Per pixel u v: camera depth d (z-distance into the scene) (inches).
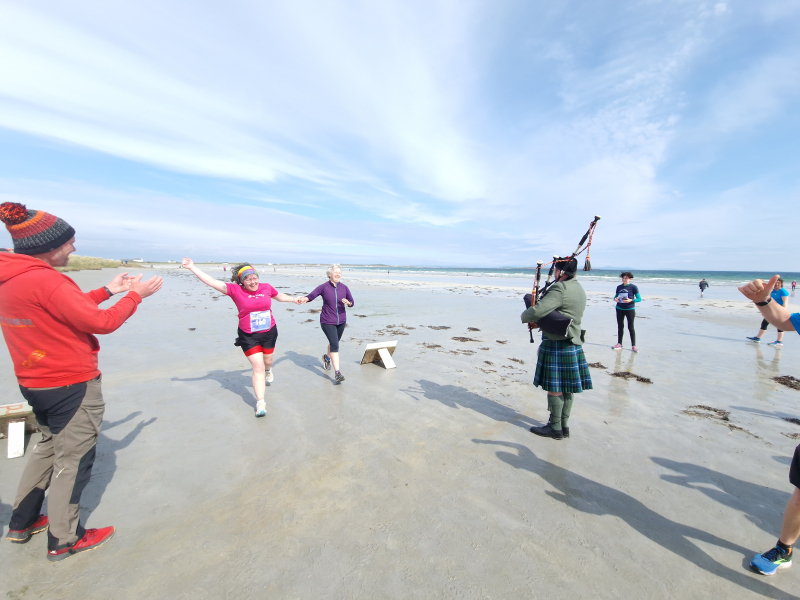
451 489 120.0
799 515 83.7
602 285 1341.0
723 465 136.5
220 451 141.3
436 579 85.6
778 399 203.3
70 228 89.3
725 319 502.6
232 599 79.4
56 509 87.0
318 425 164.9
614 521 106.7
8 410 140.7
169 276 1465.3
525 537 99.7
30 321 80.0
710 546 98.2
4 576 83.6
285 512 107.7
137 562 88.8
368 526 102.4
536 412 183.3
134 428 159.6
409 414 177.8
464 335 370.3
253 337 173.6
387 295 796.0
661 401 199.5
